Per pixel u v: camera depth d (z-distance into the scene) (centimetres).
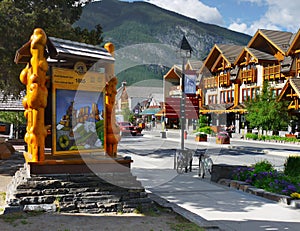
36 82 656
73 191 661
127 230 546
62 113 710
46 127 691
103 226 564
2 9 1294
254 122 2998
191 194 852
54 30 1373
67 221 584
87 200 659
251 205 752
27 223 561
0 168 1231
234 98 3812
